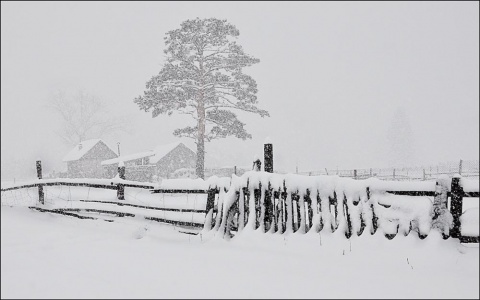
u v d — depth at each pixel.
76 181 10.65
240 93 29.25
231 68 30.80
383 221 5.97
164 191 8.58
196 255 6.12
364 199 6.21
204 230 7.64
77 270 5.21
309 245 6.27
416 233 5.71
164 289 4.45
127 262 5.65
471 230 5.34
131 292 4.34
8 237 7.40
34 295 4.25
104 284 4.62
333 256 5.87
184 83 29.62
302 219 6.73
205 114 32.00
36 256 5.97
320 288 4.52
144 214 9.07
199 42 29.45
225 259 5.86
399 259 5.44
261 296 4.24
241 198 7.42
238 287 4.55
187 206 8.45
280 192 6.97
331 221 6.44
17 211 11.04
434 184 5.71
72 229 8.39
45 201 11.75
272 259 5.82
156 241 7.30
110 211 9.58
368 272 5.11
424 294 4.29
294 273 5.12
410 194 5.88
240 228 7.31
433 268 5.11
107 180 10.30
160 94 28.42
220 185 7.68
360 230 6.14
